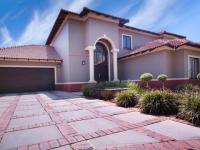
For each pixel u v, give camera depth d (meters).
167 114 6.42
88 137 4.25
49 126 5.26
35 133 4.66
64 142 3.98
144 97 7.10
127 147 3.66
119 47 20.47
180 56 14.81
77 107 8.25
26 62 17.53
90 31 16.53
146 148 3.60
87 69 17.70
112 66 19.17
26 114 7.04
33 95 14.11
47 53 20.02
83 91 13.17
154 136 4.23
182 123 5.28
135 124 5.26
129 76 18.75
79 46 17.33
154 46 15.43
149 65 16.25
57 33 20.86
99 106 8.41
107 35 17.72
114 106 8.36
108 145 3.77
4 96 13.94
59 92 16.12
